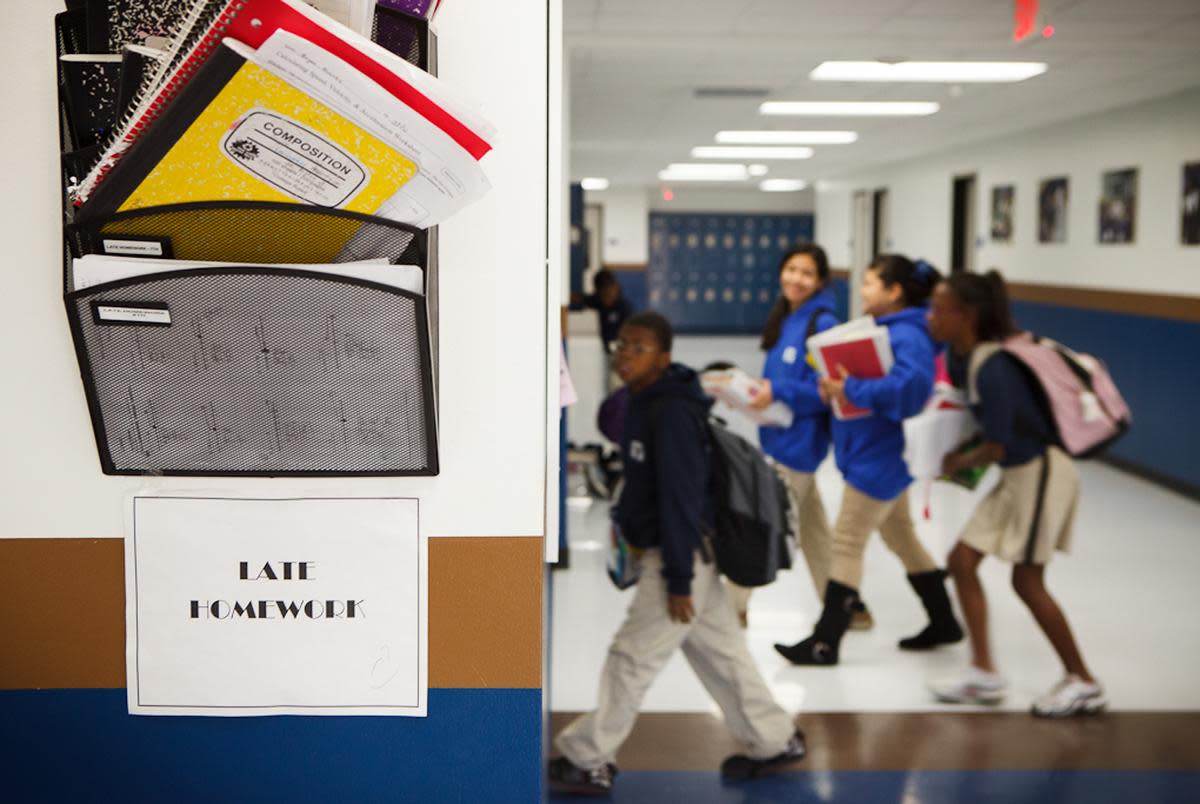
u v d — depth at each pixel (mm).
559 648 4586
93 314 1189
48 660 1359
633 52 6289
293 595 1356
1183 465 7926
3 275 1303
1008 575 5793
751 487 3078
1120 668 4426
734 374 4328
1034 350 3764
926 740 3705
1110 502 7664
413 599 1367
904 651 4621
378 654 1373
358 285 1181
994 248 11609
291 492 1340
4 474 1329
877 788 3346
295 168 1139
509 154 1323
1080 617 5086
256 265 1185
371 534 1354
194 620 1356
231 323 1200
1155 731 3801
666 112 9297
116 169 1124
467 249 1334
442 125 1092
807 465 4426
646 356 3037
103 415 1245
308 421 1260
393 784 1394
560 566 5777
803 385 4320
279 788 1389
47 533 1340
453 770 1397
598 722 3193
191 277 1176
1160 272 8266
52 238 1303
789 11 5195
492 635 1379
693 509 2975
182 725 1377
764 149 12922
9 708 1366
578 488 7746
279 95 1077
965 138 11422
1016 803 3258
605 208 20969
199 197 1156
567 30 5680
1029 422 3760
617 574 3148
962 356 3947
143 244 1178
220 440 1267
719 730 3787
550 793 3268
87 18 1210
